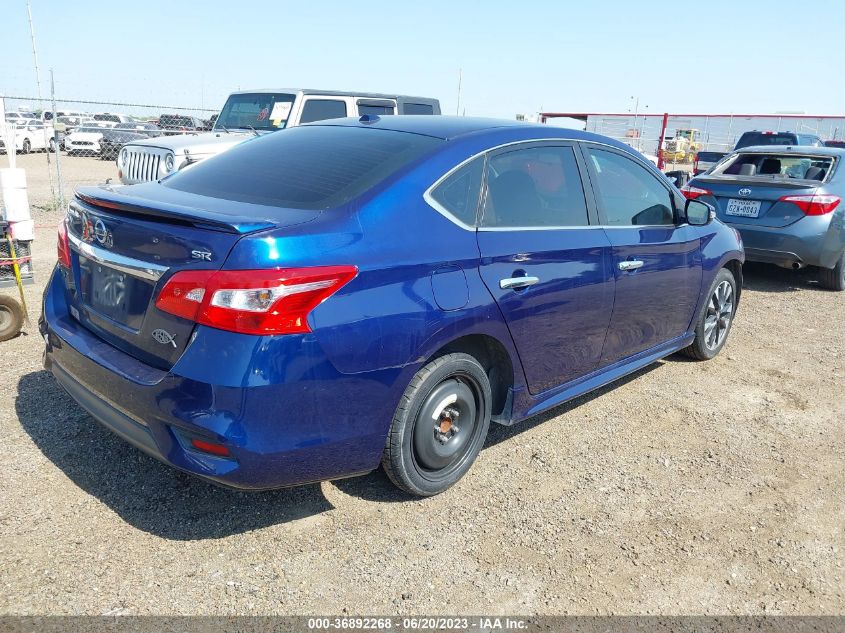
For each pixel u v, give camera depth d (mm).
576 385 3852
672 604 2652
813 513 3322
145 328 2635
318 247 2562
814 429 4246
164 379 2488
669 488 3479
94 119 24016
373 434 2793
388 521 3057
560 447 3855
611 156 4043
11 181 4629
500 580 2725
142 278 2635
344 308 2570
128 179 9219
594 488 3438
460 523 3078
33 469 3236
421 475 3107
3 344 4770
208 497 3137
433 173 3039
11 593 2455
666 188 4453
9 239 4730
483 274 3057
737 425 4250
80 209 3047
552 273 3389
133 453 3436
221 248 2434
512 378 3363
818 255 7414
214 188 3131
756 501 3402
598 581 2756
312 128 3781
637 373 5066
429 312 2818
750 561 2936
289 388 2473
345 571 2717
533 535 3021
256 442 2461
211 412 2422
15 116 23422
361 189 2869
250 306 2389
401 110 10547
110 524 2891
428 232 2914
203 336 2434
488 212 3205
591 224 3746
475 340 3271
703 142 23297
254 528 2941
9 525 2824
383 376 2723
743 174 8125
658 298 4277
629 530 3104
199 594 2535
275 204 2842
